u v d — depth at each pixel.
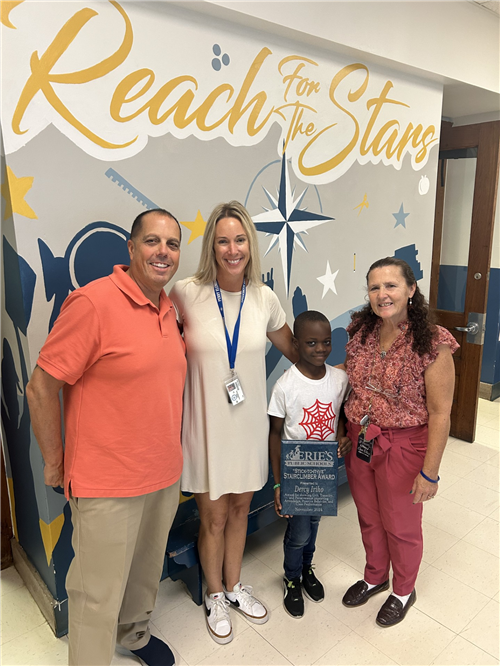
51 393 1.41
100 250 1.75
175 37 1.79
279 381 1.84
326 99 2.37
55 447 1.48
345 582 2.21
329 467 1.83
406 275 1.70
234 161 2.08
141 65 1.72
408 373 1.71
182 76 1.84
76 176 1.65
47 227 1.61
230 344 1.69
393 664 1.78
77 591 1.51
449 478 3.15
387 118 2.68
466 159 3.59
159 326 1.49
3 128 1.47
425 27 2.63
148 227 1.42
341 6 2.21
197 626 1.96
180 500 2.16
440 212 3.76
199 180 1.98
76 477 1.44
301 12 2.05
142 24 1.70
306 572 2.14
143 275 1.45
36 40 1.49
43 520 1.84
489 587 2.18
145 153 1.80
